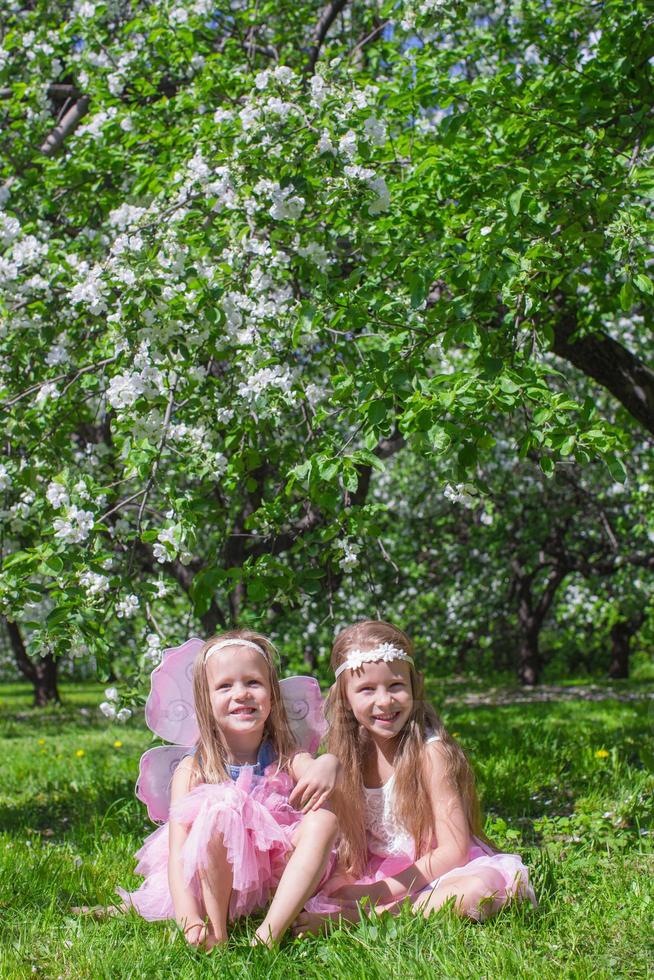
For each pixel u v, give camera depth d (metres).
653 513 12.32
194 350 4.30
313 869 2.88
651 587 16.30
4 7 6.64
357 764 3.25
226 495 5.51
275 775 3.21
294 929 2.88
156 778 3.40
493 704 13.16
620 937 2.79
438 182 5.04
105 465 5.21
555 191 4.33
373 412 3.85
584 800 4.82
